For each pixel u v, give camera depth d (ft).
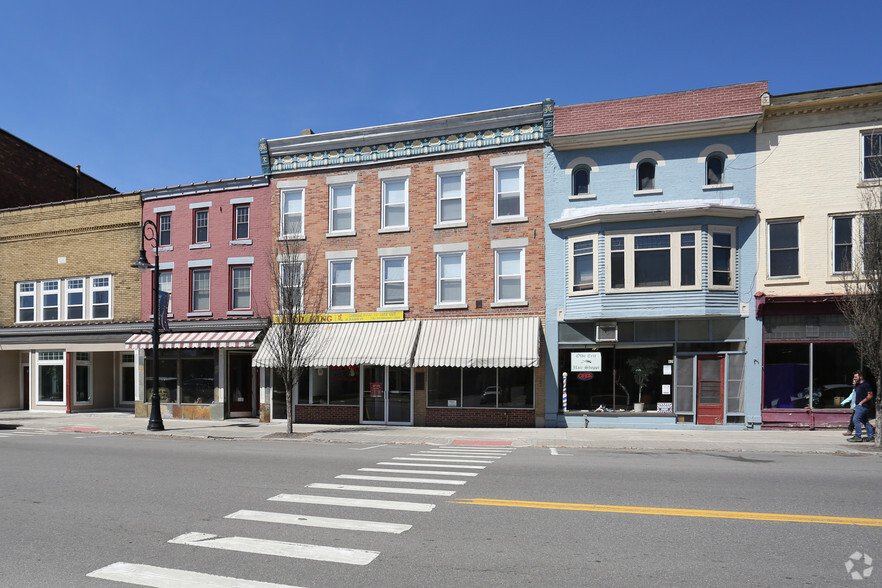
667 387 61.52
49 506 26.48
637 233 61.16
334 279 72.95
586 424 63.10
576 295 63.57
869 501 26.55
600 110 64.28
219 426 69.05
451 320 67.56
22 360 91.61
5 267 88.79
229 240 76.74
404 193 71.31
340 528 22.25
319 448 49.24
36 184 99.30
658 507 25.45
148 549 19.99
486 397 66.28
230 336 73.46
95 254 83.92
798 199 59.00
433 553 19.30
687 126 61.05
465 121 68.44
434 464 38.37
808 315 58.44
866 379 57.62
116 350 81.20
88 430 65.92
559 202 65.46
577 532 21.67
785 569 17.65
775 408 59.06
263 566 18.15
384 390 69.62
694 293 59.31
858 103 57.67
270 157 75.72
